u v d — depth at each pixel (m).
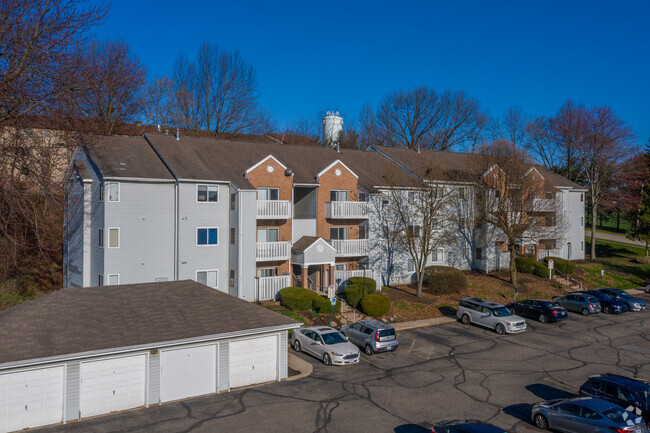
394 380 21.38
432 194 37.53
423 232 36.91
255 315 21.52
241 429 16.25
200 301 21.75
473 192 43.91
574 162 67.12
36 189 28.06
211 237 32.53
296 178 36.38
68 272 35.03
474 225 44.44
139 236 30.64
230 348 20.36
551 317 32.59
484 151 44.41
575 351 26.19
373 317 31.59
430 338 28.45
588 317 34.88
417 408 18.33
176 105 58.50
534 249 50.03
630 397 17.30
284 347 21.53
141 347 17.86
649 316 35.34
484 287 40.59
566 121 65.25
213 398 19.19
